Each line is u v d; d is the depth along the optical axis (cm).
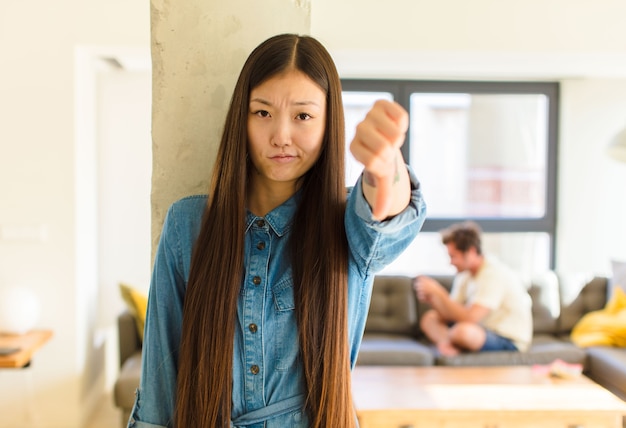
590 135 452
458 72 431
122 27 314
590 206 456
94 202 355
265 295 92
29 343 294
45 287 320
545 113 460
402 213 80
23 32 312
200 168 116
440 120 459
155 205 117
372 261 87
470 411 242
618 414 244
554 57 355
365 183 78
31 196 317
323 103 88
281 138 85
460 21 337
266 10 116
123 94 397
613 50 340
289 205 95
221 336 90
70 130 315
